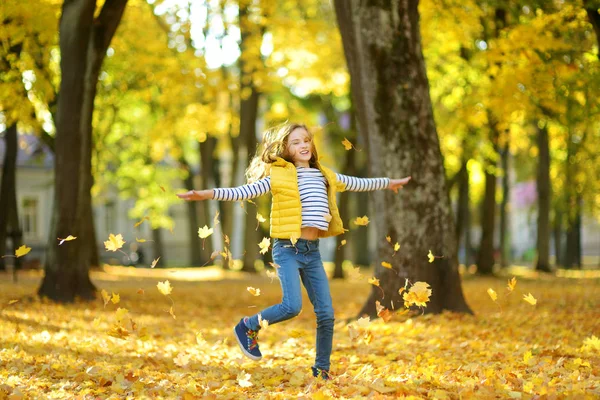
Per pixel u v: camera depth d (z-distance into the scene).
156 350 7.53
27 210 42.62
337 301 14.91
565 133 16.47
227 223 30.86
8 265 28.22
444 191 10.12
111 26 13.30
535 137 28.19
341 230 5.58
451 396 4.71
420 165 9.95
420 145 9.97
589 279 23.62
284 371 6.07
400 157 9.93
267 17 17.80
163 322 10.63
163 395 5.08
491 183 26.38
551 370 5.62
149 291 16.64
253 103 26.48
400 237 9.93
